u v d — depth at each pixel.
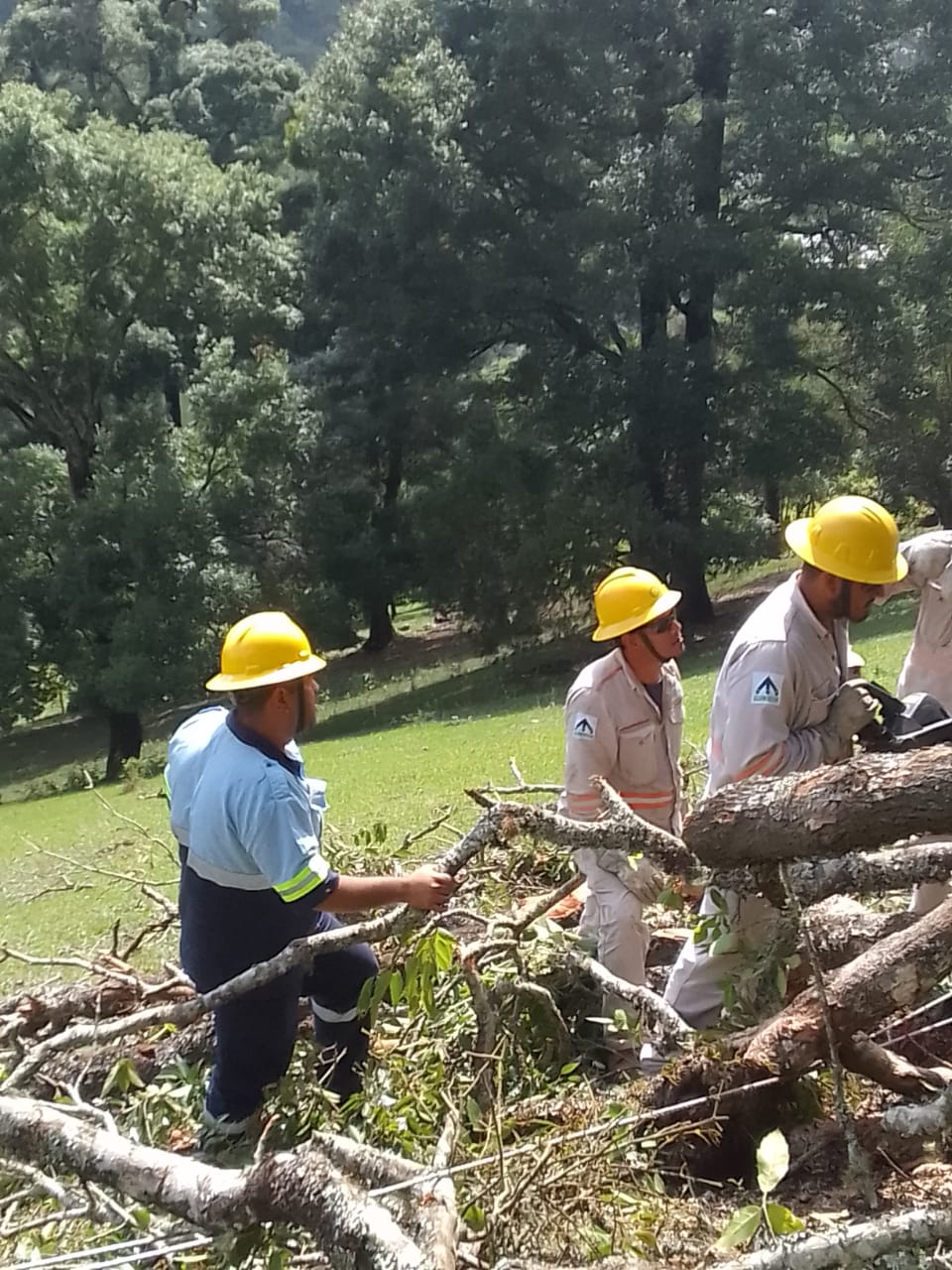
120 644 24.20
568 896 4.97
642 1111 3.31
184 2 47.16
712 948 3.85
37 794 23.27
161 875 9.34
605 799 3.63
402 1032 3.96
